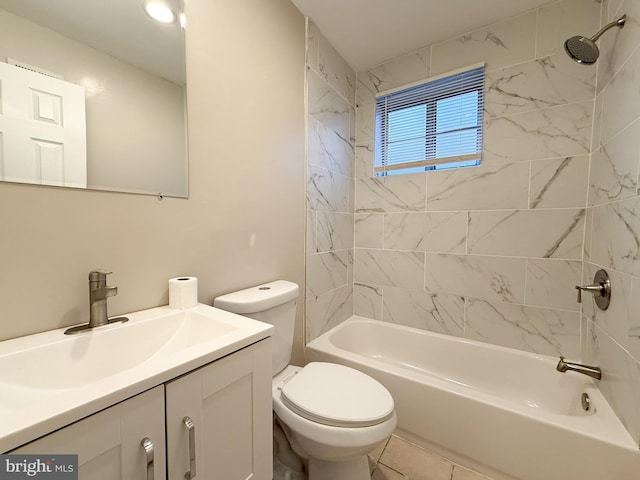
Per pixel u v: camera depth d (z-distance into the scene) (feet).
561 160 4.82
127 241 2.84
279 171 4.71
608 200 3.83
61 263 2.41
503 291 5.40
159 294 3.13
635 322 3.04
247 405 2.45
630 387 3.14
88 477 1.50
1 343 2.10
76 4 2.47
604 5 4.33
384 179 6.64
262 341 2.56
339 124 6.32
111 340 2.46
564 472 3.31
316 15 5.14
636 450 2.95
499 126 5.31
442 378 5.77
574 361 4.78
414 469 4.03
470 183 5.63
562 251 4.88
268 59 4.41
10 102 2.13
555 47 4.81
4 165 2.10
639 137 3.05
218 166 3.70
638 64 3.14
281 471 3.90
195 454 2.02
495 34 5.30
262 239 4.42
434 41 5.83
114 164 2.72
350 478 3.44
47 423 1.35
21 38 2.18
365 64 6.62
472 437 3.91
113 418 1.59
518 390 5.07
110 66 2.68
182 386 1.93
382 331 6.54
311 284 5.60
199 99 3.44
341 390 3.53
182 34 3.23
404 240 6.44
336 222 6.35
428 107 6.12
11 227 2.15
